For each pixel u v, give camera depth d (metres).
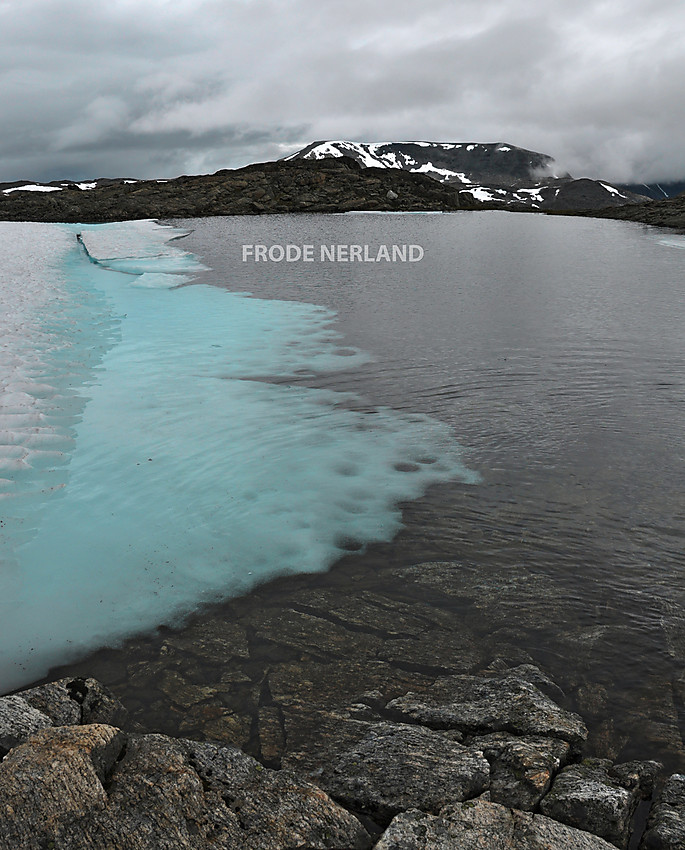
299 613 4.61
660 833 2.82
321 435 7.45
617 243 27.61
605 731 3.58
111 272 19.47
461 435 7.50
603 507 5.91
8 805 2.64
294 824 2.84
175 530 5.56
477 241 28.38
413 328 12.45
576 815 2.90
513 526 5.64
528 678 3.93
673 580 4.88
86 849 2.60
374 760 3.25
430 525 5.67
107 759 2.97
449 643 4.29
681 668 4.03
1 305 13.43
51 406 7.97
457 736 3.47
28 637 4.35
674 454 6.96
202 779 3.02
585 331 12.12
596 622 4.45
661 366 9.91
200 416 7.89
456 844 2.73
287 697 3.84
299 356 10.51
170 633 4.41
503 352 10.76
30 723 3.23
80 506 5.87
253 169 53.12
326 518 5.78
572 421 7.87
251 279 18.20
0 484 6.16
